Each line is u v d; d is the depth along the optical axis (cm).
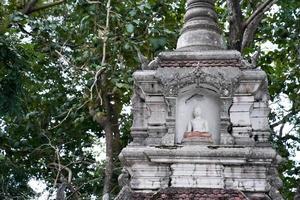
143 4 1536
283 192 2055
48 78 2164
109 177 1756
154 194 1009
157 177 1038
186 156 1030
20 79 1457
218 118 1097
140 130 1105
